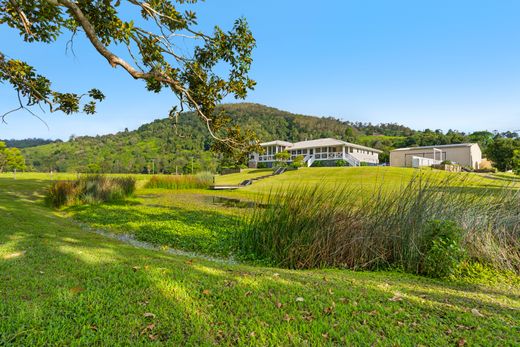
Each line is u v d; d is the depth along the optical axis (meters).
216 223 7.71
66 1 3.95
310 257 4.59
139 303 2.39
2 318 2.04
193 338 1.94
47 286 2.62
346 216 4.98
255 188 18.80
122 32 4.72
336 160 37.09
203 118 5.64
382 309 2.47
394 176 18.66
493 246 4.62
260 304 2.49
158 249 5.42
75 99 5.64
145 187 19.94
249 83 5.53
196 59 5.62
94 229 6.97
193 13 5.16
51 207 10.64
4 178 23.75
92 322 2.08
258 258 4.97
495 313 2.55
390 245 4.64
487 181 6.04
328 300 2.64
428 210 4.77
